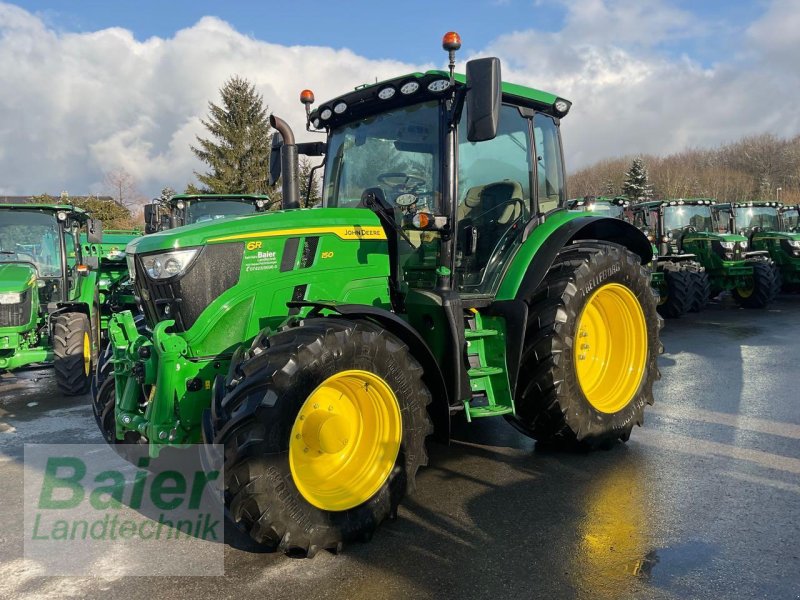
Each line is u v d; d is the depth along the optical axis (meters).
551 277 4.32
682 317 11.62
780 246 14.39
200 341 3.43
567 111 5.04
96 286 8.36
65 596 2.81
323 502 3.08
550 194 5.03
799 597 2.66
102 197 36.06
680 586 2.75
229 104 32.19
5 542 3.35
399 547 3.17
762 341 8.92
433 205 4.07
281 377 2.89
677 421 5.15
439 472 4.16
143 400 3.78
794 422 5.05
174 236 3.43
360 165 4.49
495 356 4.12
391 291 4.12
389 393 3.29
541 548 3.12
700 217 14.73
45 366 8.02
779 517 3.39
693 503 3.58
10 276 7.13
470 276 4.27
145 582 2.91
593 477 4.02
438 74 3.90
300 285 3.72
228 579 2.91
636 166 47.12
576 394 4.21
